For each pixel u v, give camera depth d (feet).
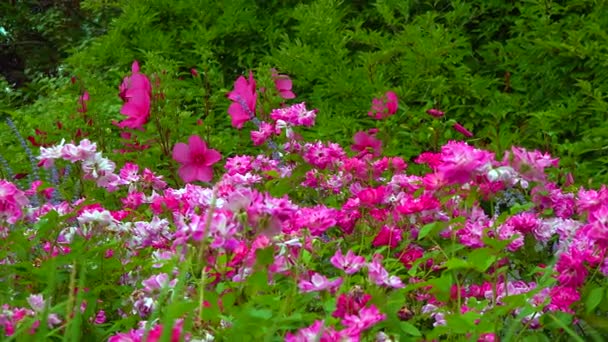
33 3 50.03
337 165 11.87
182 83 16.22
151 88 14.92
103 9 34.50
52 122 17.28
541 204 10.05
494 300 6.85
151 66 15.98
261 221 6.21
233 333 5.77
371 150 12.94
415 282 7.87
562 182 13.58
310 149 11.79
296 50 18.67
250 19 21.33
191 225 6.03
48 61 47.42
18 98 33.19
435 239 9.14
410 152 15.84
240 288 6.51
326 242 8.86
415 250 8.77
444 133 16.19
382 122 16.22
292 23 22.09
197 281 6.66
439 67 17.89
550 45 17.49
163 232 8.71
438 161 10.62
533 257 9.28
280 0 22.43
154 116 14.92
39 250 8.67
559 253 7.69
